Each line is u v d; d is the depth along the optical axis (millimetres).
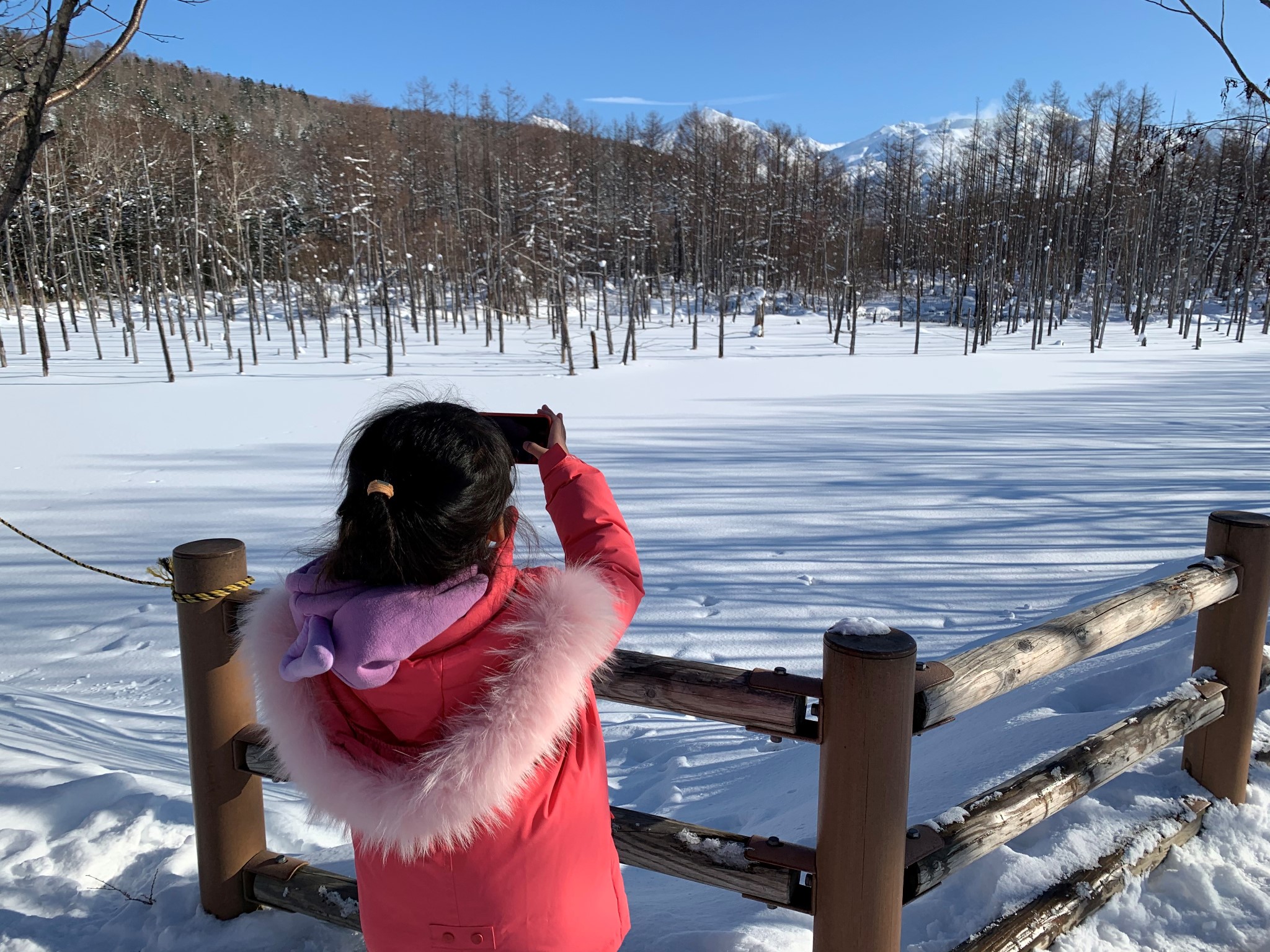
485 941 1304
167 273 59719
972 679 1621
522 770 1200
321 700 1278
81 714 5137
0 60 3246
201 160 57281
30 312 52156
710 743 4828
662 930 2047
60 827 2703
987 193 73125
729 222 74938
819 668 6035
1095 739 2125
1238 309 59750
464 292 67062
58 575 9016
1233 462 13000
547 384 31250
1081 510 10062
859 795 1483
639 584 1413
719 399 24828
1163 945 1921
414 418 1220
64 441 18359
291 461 15453
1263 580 2283
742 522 10039
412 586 1178
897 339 54812
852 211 81250
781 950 1849
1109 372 32906
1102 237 64625
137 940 2135
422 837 1202
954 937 1855
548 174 70812
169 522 11102
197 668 2043
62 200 48781
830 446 15508
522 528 1442
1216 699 2293
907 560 8383
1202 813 2293
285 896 2086
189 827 2727
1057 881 1970
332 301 63438
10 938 2137
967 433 17000
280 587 1365
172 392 28594
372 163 67625
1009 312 63594
